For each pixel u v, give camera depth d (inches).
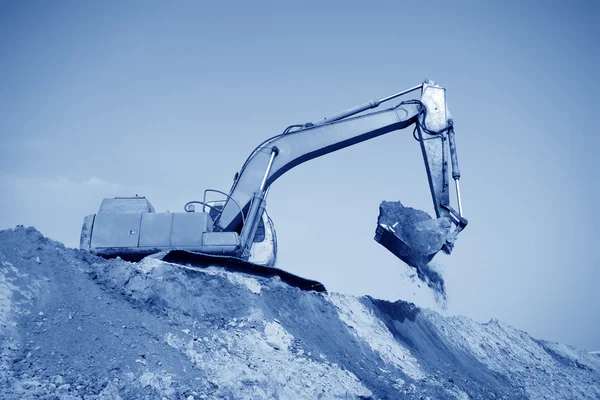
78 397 326.6
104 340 390.3
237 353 454.9
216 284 541.0
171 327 446.9
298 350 506.6
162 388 368.2
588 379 1123.3
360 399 482.0
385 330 716.7
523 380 922.7
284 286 621.9
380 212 625.6
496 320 1194.0
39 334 378.0
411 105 690.8
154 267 519.5
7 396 307.7
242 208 636.7
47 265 454.3
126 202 604.1
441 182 661.3
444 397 592.7
